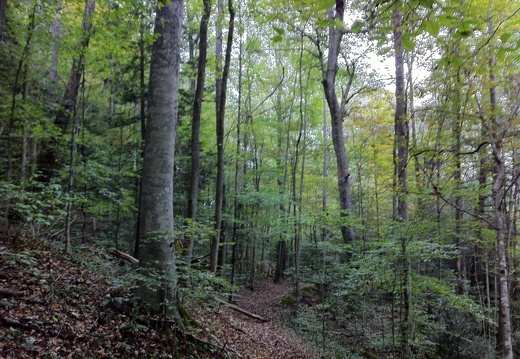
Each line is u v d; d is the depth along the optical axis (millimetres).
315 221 12062
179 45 6473
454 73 7930
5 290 4906
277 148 21625
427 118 10078
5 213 7305
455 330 11336
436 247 8125
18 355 4004
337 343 10586
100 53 8578
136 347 5215
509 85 7691
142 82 11477
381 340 9852
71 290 5723
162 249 6031
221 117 11266
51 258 6812
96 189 11344
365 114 17188
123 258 9727
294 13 10070
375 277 8578
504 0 6492
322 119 25594
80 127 10023
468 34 2672
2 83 9125
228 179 22266
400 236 8078
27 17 8602
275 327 11586
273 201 16516
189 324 6570
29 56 8680
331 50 14258
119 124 13172
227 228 20625
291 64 22109
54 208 7551
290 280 23312
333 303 11758
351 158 18234
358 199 16453
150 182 6113
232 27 11062
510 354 6090
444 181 9070
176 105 6402
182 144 15859
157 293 5977
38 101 9617
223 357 6438
